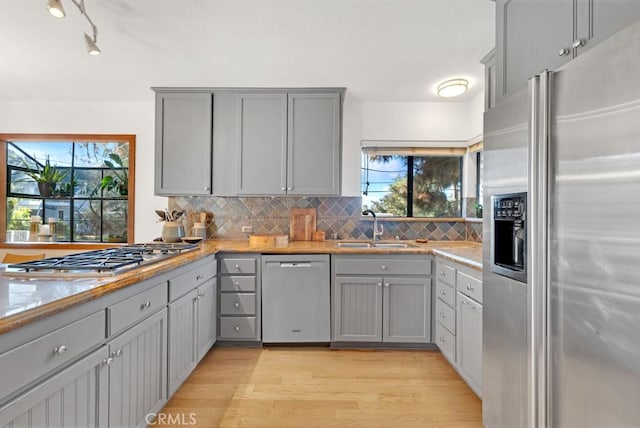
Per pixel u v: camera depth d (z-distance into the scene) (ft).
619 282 2.72
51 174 11.12
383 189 10.97
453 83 8.84
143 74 8.48
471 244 10.08
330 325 8.64
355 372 7.43
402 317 8.58
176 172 9.42
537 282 3.67
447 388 6.79
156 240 9.37
